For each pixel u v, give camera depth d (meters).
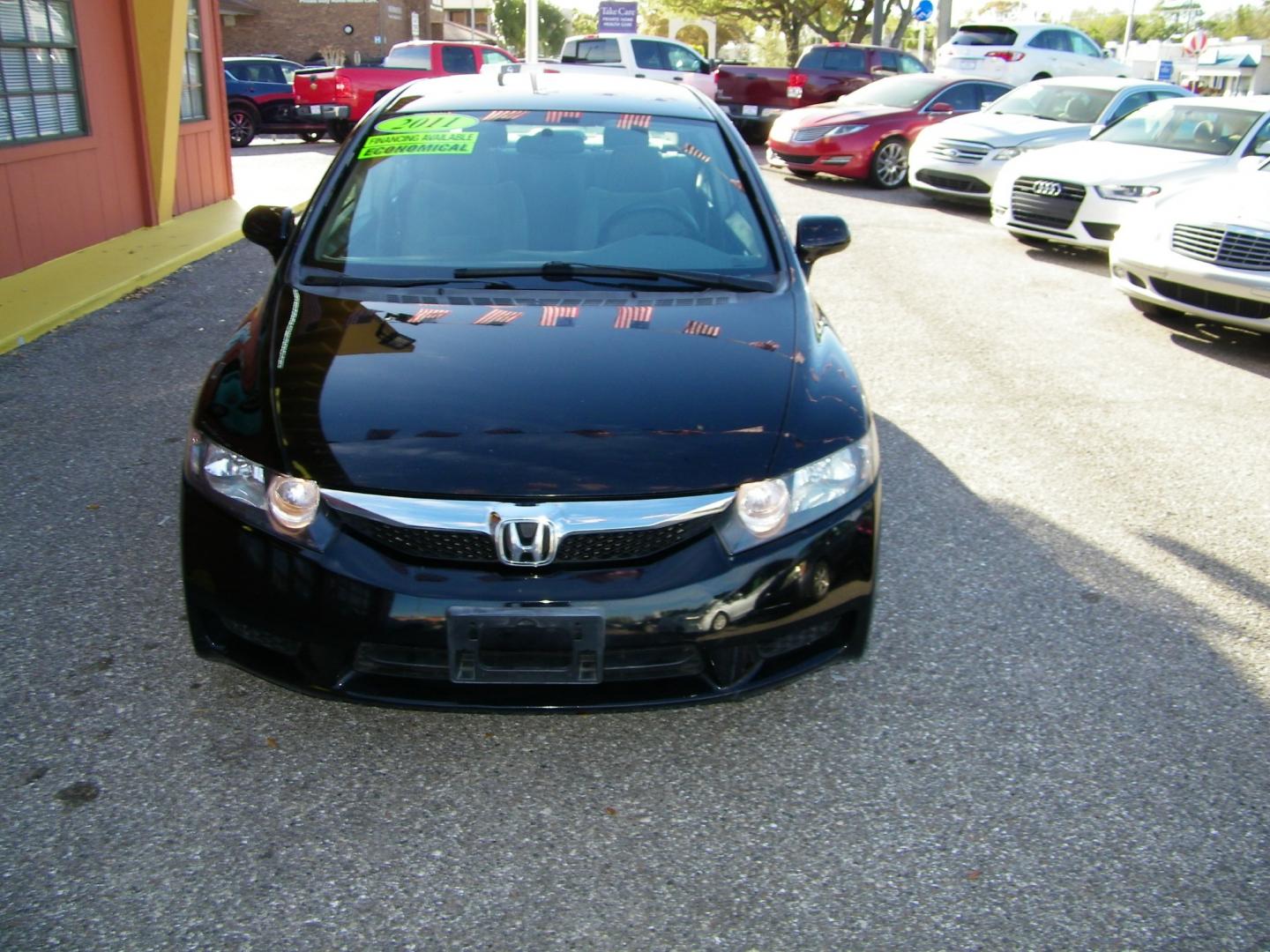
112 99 8.91
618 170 3.83
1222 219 6.71
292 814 2.61
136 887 2.37
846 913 2.37
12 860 2.42
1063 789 2.79
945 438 5.27
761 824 2.64
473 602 2.48
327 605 2.54
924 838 2.60
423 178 3.77
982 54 20.25
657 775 2.80
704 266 3.54
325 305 3.24
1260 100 9.92
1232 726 3.07
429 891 2.39
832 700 3.13
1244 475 4.93
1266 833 2.65
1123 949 2.29
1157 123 10.32
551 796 2.71
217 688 3.06
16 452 4.67
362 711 2.99
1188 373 6.47
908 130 13.86
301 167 15.05
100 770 2.72
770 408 2.82
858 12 37.88
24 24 7.62
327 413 2.73
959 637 3.48
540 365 2.92
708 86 20.48
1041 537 4.23
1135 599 3.78
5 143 7.50
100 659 3.18
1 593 3.53
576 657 2.52
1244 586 3.90
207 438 2.77
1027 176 9.70
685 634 2.55
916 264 9.39
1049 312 7.82
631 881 2.45
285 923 2.29
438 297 3.29
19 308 6.73
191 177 10.72
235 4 36.94
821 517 2.71
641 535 2.55
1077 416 5.65
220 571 2.64
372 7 38.34
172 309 7.13
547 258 3.51
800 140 14.00
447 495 2.52
